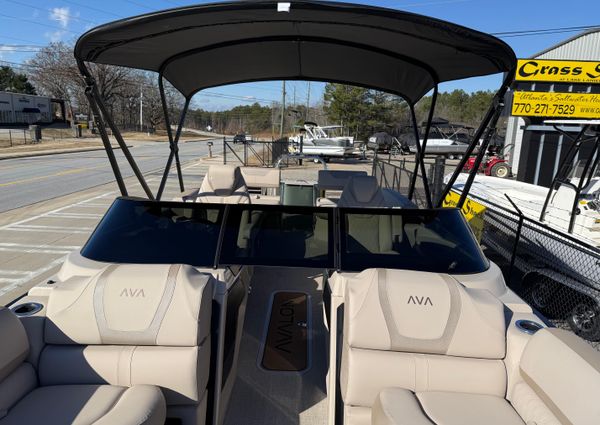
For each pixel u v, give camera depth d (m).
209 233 2.92
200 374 2.04
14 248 6.77
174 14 2.49
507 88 2.81
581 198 4.96
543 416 1.76
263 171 5.81
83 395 1.91
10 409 1.80
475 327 2.04
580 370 1.65
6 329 1.82
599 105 8.72
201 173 18.02
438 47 2.95
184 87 4.45
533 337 1.93
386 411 1.80
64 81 62.53
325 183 5.60
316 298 3.79
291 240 2.95
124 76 59.81
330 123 40.38
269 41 3.44
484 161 18.39
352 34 3.08
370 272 2.20
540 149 11.98
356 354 2.04
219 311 2.25
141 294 2.08
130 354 2.00
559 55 14.04
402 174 7.21
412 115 4.80
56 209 9.83
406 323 2.04
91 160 22.55
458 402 1.94
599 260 3.99
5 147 28.22
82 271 2.56
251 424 2.47
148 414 1.77
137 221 2.93
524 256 5.19
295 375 2.87
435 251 2.85
